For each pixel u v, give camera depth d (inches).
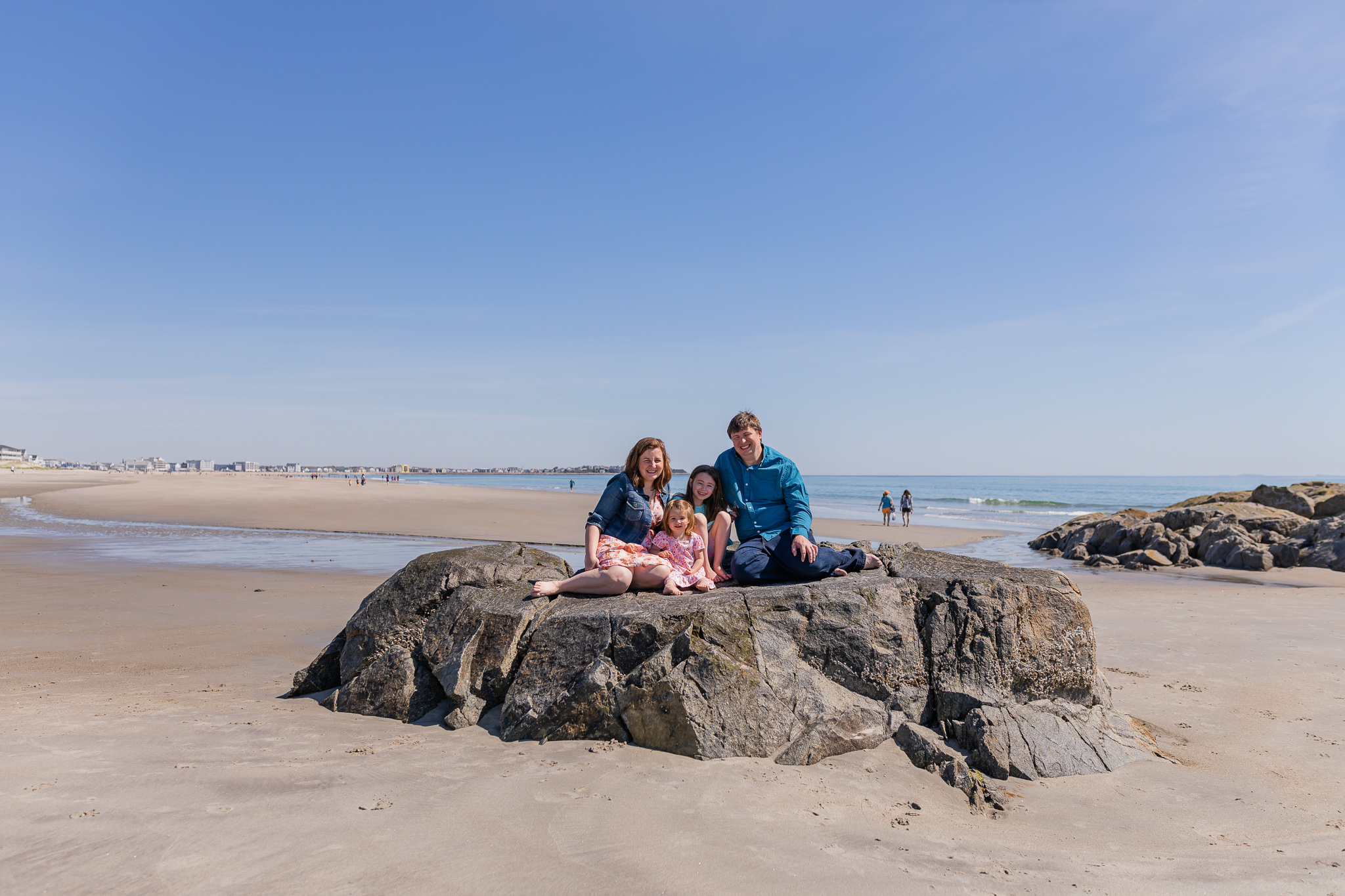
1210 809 151.1
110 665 248.5
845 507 2048.5
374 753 156.6
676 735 164.1
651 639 176.7
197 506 1245.7
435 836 117.3
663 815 131.4
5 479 2652.6
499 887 102.8
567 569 237.8
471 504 1422.2
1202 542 704.4
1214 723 208.7
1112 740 179.2
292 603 393.4
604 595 203.2
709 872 111.6
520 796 136.3
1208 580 574.6
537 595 199.3
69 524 930.1
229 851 108.3
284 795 129.6
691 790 143.6
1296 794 159.9
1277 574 604.4
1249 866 125.5
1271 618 379.2
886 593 191.2
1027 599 190.4
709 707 166.1
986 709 175.3
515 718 174.2
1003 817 145.4
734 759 161.5
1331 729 204.2
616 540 211.6
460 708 181.6
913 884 112.6
